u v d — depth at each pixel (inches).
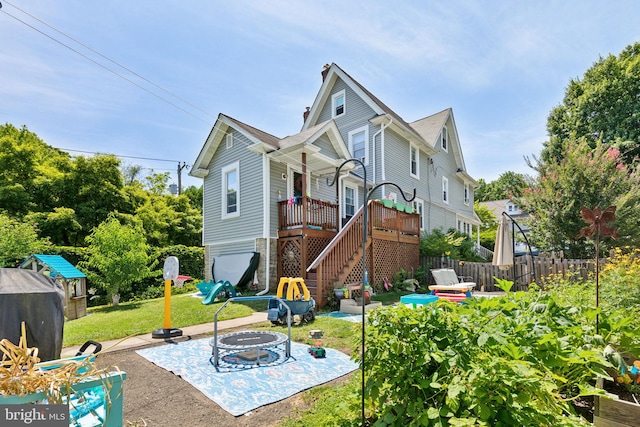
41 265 324.8
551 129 809.5
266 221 427.5
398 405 84.0
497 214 1508.4
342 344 205.0
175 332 229.9
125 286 399.5
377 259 431.8
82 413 71.8
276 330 240.2
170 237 862.5
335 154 509.7
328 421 97.3
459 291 389.1
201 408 124.1
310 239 406.6
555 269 437.1
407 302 280.2
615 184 481.4
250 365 168.6
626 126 720.3
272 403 127.6
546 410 70.7
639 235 456.4
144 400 130.6
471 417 69.2
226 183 501.7
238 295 398.6
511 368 70.0
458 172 884.6
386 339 89.1
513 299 130.1
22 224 411.2
